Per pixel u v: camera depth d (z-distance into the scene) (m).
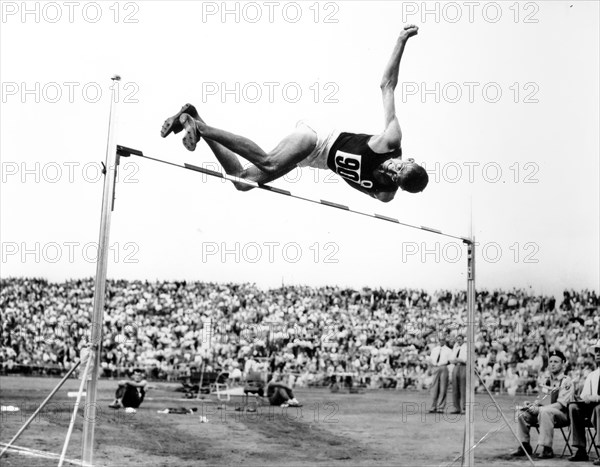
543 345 14.34
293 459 7.81
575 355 14.11
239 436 8.80
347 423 10.07
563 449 9.23
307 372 14.95
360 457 8.08
